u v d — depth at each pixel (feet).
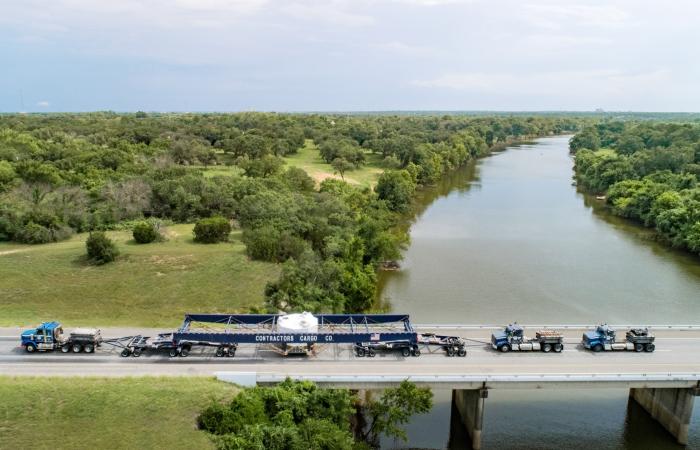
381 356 182.39
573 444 172.24
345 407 152.56
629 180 519.19
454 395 191.01
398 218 453.99
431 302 277.03
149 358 175.73
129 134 640.99
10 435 134.31
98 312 229.04
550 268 337.31
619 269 337.52
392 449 169.99
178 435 137.28
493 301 280.31
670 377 166.30
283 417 142.41
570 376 165.58
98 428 138.51
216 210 377.30
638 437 176.96
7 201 343.87
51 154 491.72
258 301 245.86
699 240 351.67
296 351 179.93
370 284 261.03
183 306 239.30
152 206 380.17
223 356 178.60
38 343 176.65
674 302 283.79
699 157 570.87
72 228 344.08
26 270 268.41
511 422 182.91
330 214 355.56
